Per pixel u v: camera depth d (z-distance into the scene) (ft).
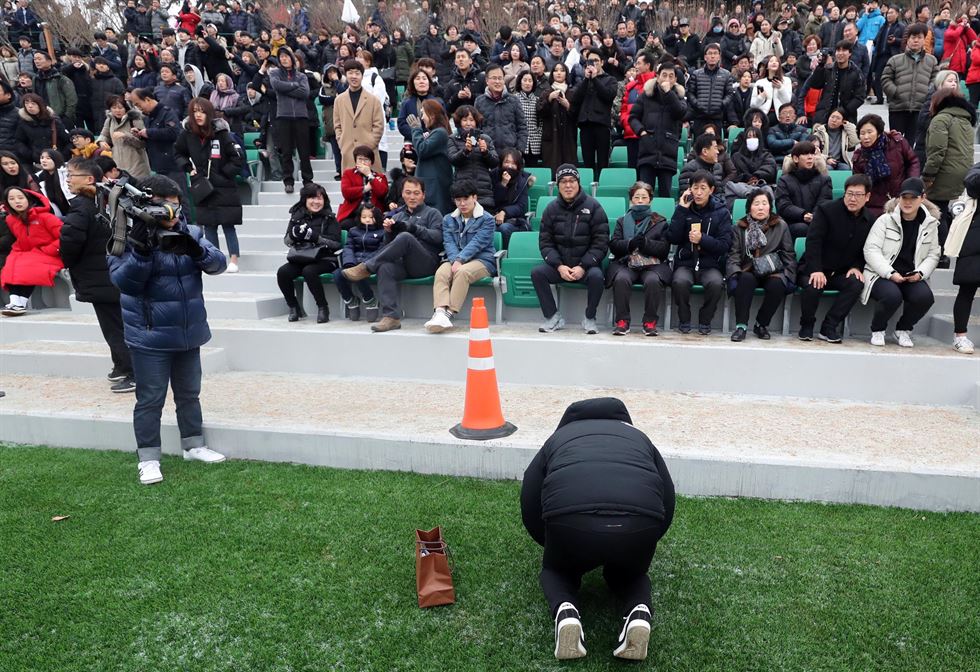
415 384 17.56
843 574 9.76
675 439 13.16
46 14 58.95
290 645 8.45
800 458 12.12
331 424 14.23
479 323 13.48
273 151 31.30
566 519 7.71
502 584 9.64
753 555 10.27
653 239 18.86
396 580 9.75
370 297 20.54
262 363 19.01
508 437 13.33
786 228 18.29
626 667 7.97
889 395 15.84
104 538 10.97
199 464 13.92
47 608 9.23
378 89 29.68
